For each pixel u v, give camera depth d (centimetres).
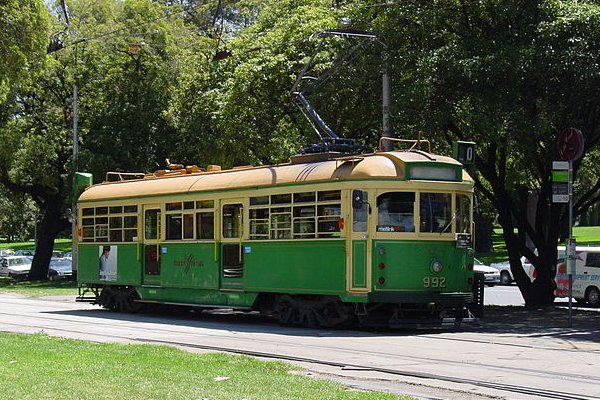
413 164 1898
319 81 2594
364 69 2466
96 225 2717
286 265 2042
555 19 2197
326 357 1468
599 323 2116
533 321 2172
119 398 976
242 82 3056
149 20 4419
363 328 1997
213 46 4481
